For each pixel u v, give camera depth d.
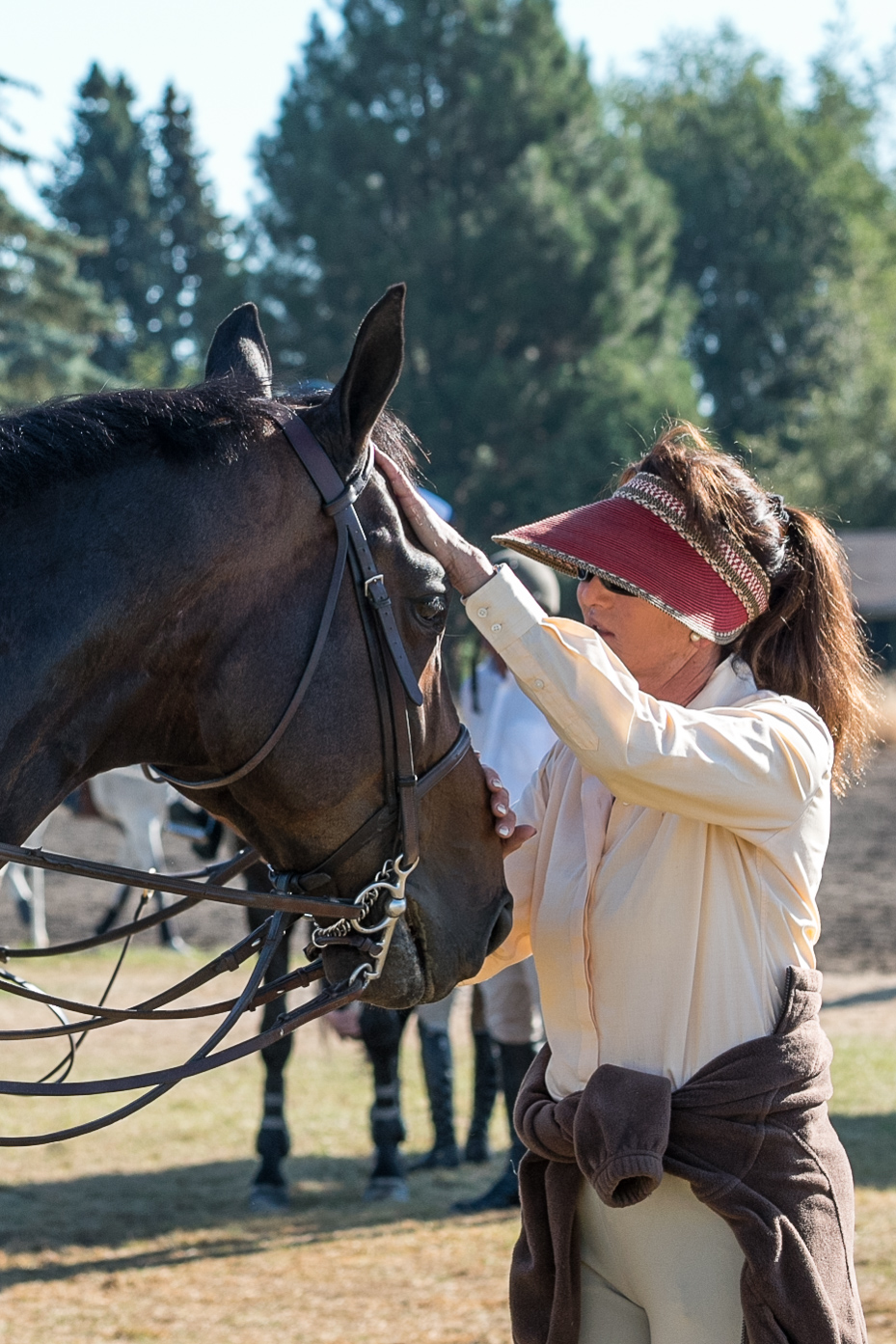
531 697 3.33
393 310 3.23
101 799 17.47
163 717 3.26
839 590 3.77
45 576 3.09
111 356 94.19
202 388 3.37
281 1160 9.16
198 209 108.94
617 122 77.94
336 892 3.38
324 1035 11.22
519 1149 8.14
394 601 3.35
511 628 3.33
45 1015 14.46
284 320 52.59
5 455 3.10
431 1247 8.10
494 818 3.61
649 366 54.78
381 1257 7.91
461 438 49.75
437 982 3.44
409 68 54.66
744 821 3.35
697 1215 3.31
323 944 3.39
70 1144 10.62
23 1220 8.70
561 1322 3.45
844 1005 14.58
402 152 52.72
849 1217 3.35
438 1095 10.05
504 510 50.62
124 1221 8.70
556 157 54.56
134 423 3.22
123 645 3.14
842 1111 10.62
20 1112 11.51
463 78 54.16
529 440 49.91
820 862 3.55
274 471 3.26
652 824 3.48
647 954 3.41
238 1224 8.62
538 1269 3.53
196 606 3.17
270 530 3.22
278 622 3.22
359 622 3.29
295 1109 11.73
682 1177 3.24
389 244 51.88
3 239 48.91
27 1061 12.79
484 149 54.25
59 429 3.16
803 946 3.55
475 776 3.54
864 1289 6.91
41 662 3.05
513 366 49.53
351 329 51.53
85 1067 12.62
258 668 3.20
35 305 50.38
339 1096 12.17
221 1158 10.29
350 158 53.84
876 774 37.06
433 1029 10.11
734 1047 3.35
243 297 54.72
